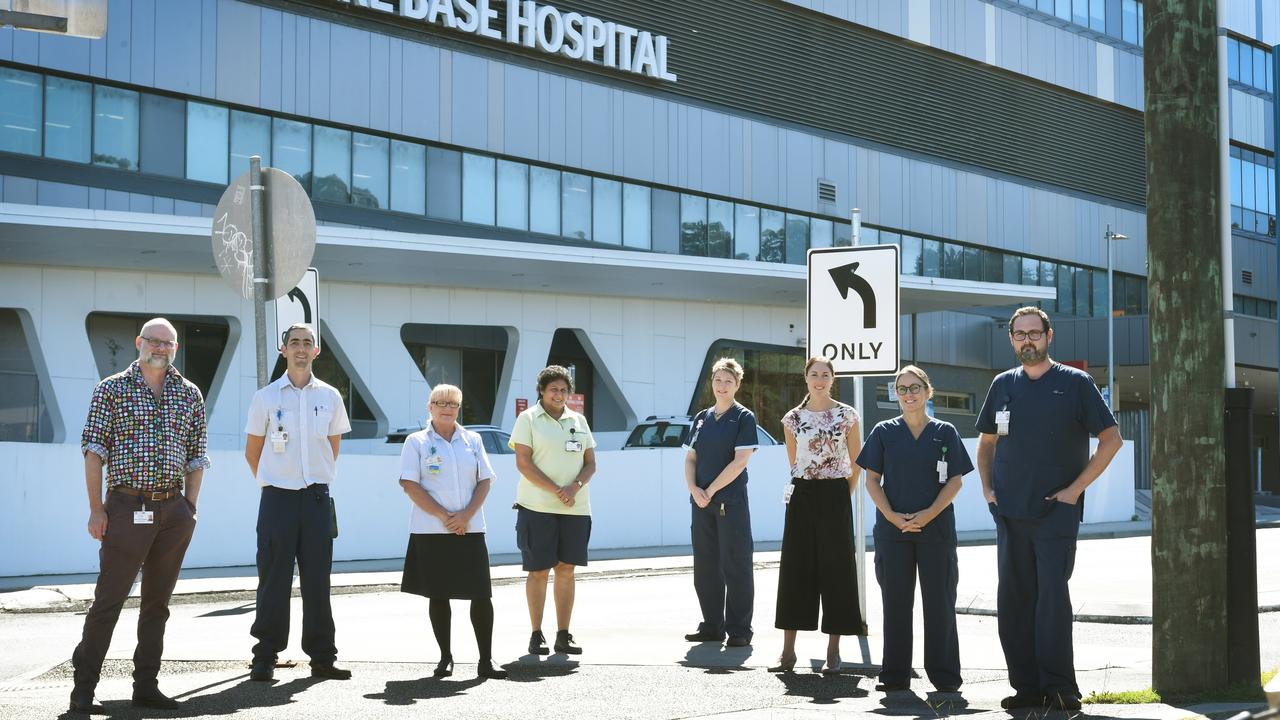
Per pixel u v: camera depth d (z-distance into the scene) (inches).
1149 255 281.9
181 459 285.9
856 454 339.6
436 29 1240.8
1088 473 276.4
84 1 306.8
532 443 374.0
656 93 1418.6
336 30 1170.0
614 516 919.7
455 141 1246.9
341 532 794.2
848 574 331.3
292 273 372.8
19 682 333.1
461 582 325.1
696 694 299.3
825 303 402.0
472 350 1409.9
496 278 1135.0
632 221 1393.9
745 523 391.2
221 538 743.1
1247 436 282.0
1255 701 270.5
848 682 319.3
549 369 380.5
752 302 1384.1
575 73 1347.2
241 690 303.3
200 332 1182.9
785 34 1546.5
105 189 1034.7
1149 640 415.5
